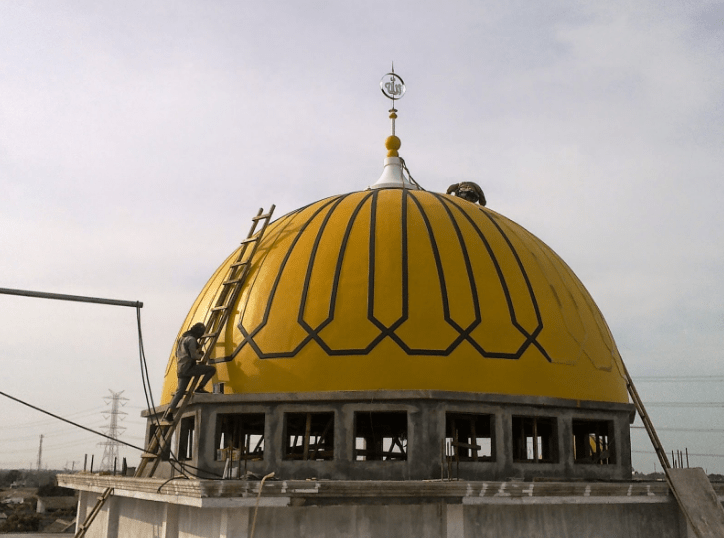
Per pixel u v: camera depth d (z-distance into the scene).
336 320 15.48
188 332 16.38
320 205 18.83
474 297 15.92
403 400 14.62
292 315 15.86
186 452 16.55
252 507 12.17
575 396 16.27
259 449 19.30
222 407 15.48
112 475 18.66
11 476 161.75
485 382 15.14
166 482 13.15
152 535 15.65
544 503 13.60
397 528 12.91
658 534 15.09
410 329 15.25
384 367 14.92
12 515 58.53
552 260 18.64
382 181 22.06
